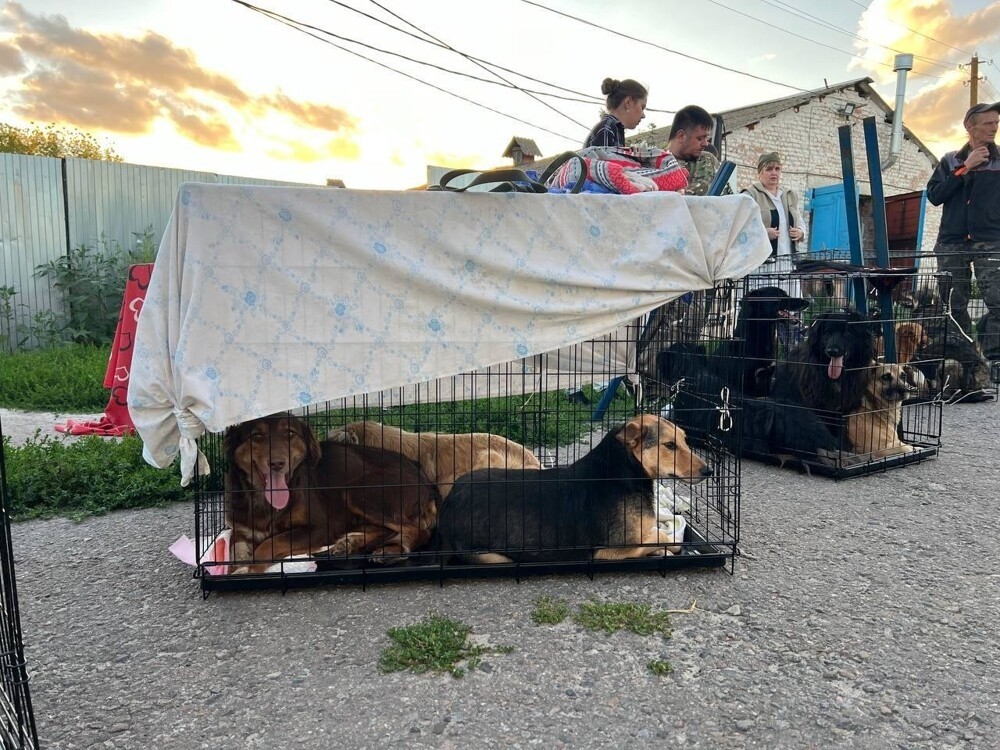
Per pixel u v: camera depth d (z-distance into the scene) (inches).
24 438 219.9
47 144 928.9
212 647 98.9
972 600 112.3
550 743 78.1
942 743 77.9
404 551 126.6
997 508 157.5
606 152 153.9
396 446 145.7
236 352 106.5
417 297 112.0
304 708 84.7
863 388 190.9
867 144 207.9
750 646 98.7
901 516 152.8
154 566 127.1
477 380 162.2
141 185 428.5
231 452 122.0
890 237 548.4
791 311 227.8
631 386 185.6
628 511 124.2
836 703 85.3
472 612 109.0
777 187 292.4
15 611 65.1
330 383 109.7
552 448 202.1
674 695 87.0
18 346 383.9
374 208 109.7
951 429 236.5
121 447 186.1
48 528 147.3
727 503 145.3
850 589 116.8
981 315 307.7
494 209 113.7
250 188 105.5
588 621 104.6
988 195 284.8
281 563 116.2
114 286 403.5
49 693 87.8
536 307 115.4
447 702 85.8
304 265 108.1
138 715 83.4
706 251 123.3
